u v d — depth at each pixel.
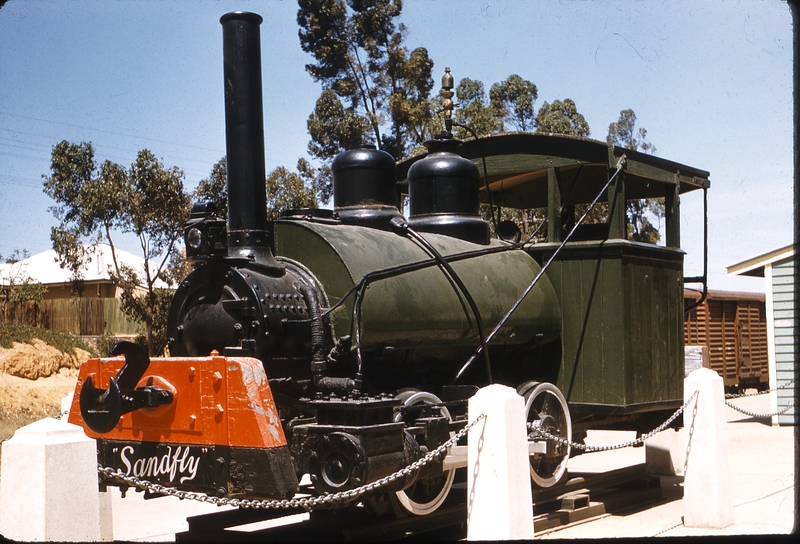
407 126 26.11
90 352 21.03
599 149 7.59
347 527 6.13
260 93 5.94
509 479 5.11
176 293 5.79
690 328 20.30
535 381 7.29
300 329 5.60
